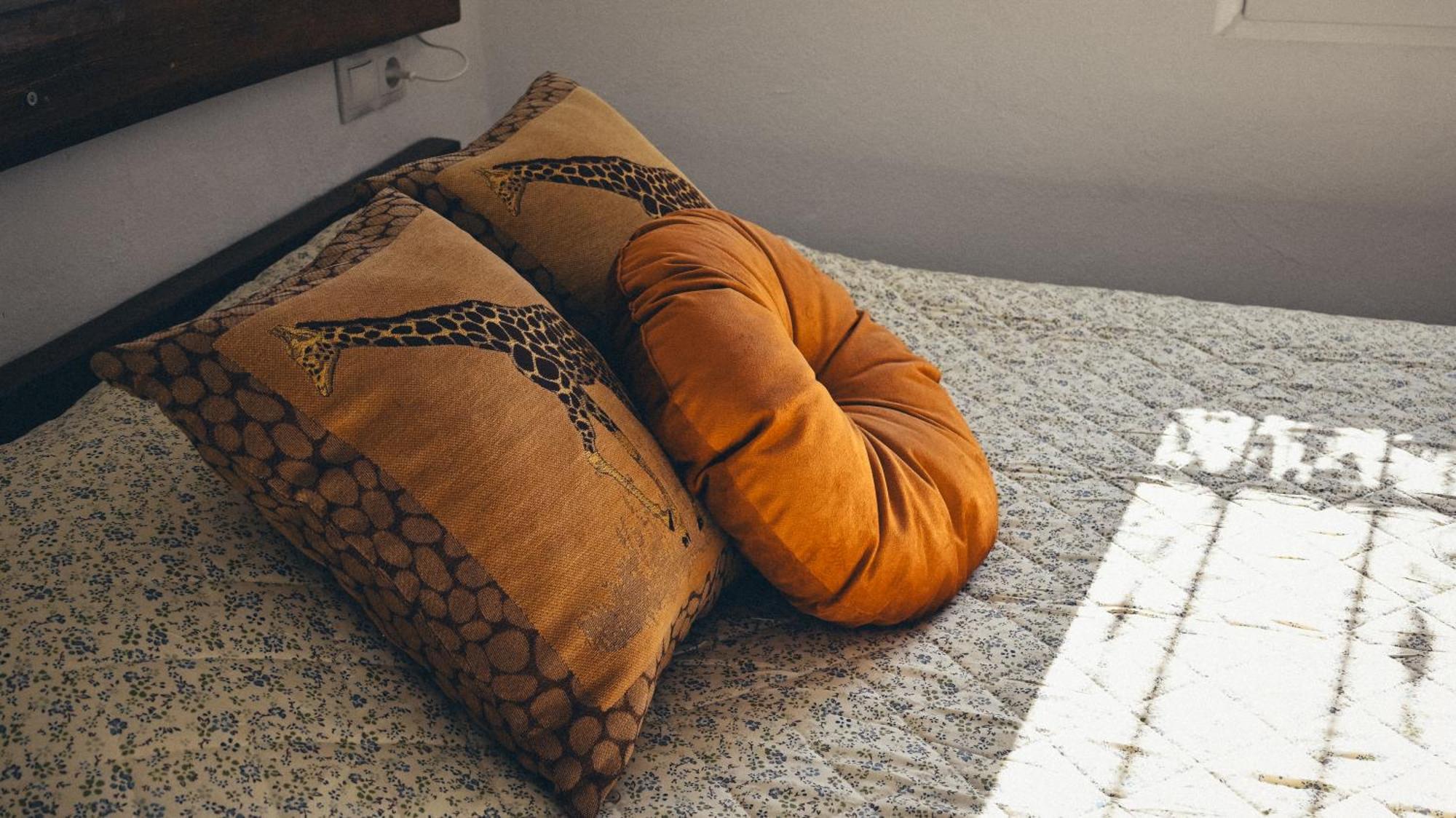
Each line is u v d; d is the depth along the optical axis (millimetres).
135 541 919
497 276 1063
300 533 918
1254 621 1165
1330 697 1061
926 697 1069
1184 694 1066
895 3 2305
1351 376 1639
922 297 1844
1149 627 1160
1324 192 2260
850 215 2518
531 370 984
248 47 1451
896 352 1415
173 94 1322
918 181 2449
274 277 1395
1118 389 1618
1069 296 1870
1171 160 2307
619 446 1010
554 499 925
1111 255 2422
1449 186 2193
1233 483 1403
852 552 1087
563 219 1324
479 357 951
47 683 807
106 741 786
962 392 1603
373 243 1053
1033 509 1361
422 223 1094
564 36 2465
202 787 790
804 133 2461
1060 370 1666
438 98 2248
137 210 1394
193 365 859
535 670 901
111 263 1360
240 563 944
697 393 1040
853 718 1042
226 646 877
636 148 1495
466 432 902
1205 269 2389
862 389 1345
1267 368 1666
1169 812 931
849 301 1442
